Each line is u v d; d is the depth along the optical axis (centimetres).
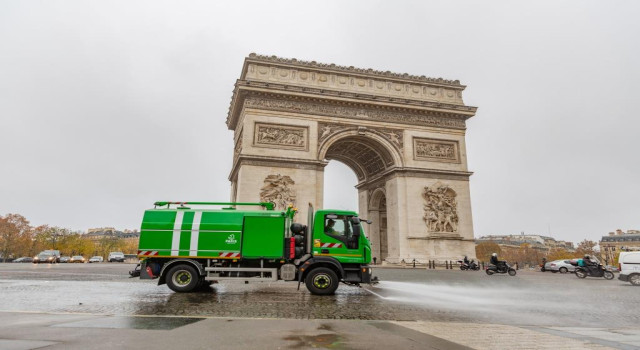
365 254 2195
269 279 2169
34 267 5197
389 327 1176
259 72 5919
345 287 2630
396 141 6212
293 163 5619
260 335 1000
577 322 1462
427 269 5188
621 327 1356
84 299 1739
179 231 2209
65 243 17262
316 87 6072
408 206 5962
